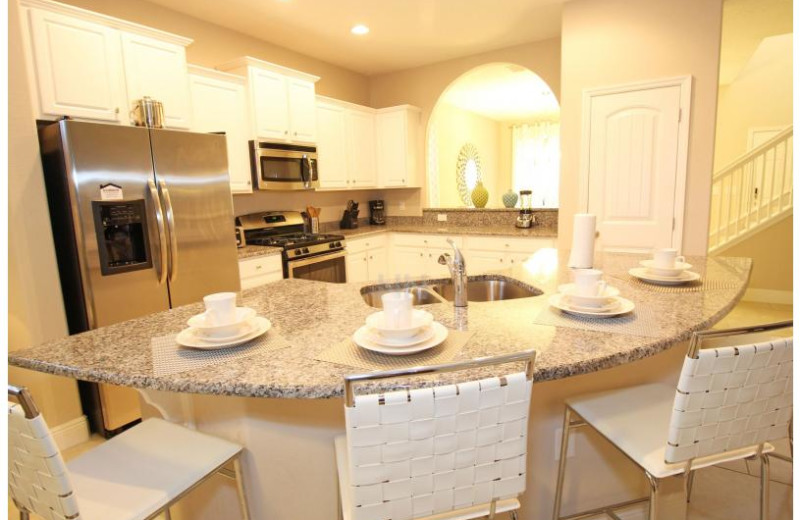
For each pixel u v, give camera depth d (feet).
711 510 5.65
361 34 12.91
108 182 7.41
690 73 9.77
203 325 3.99
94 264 7.33
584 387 4.92
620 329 4.12
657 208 10.48
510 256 13.42
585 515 5.02
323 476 4.36
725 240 16.31
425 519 3.19
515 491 3.10
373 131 16.11
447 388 2.72
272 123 11.88
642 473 5.32
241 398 4.31
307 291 6.07
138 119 8.44
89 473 3.74
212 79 10.48
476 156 27.63
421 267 15.28
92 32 7.98
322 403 4.24
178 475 3.73
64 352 3.87
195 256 8.82
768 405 3.60
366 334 3.86
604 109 10.75
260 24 12.01
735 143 19.48
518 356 2.80
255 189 12.08
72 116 7.76
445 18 11.82
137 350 3.87
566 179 11.41
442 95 15.90
